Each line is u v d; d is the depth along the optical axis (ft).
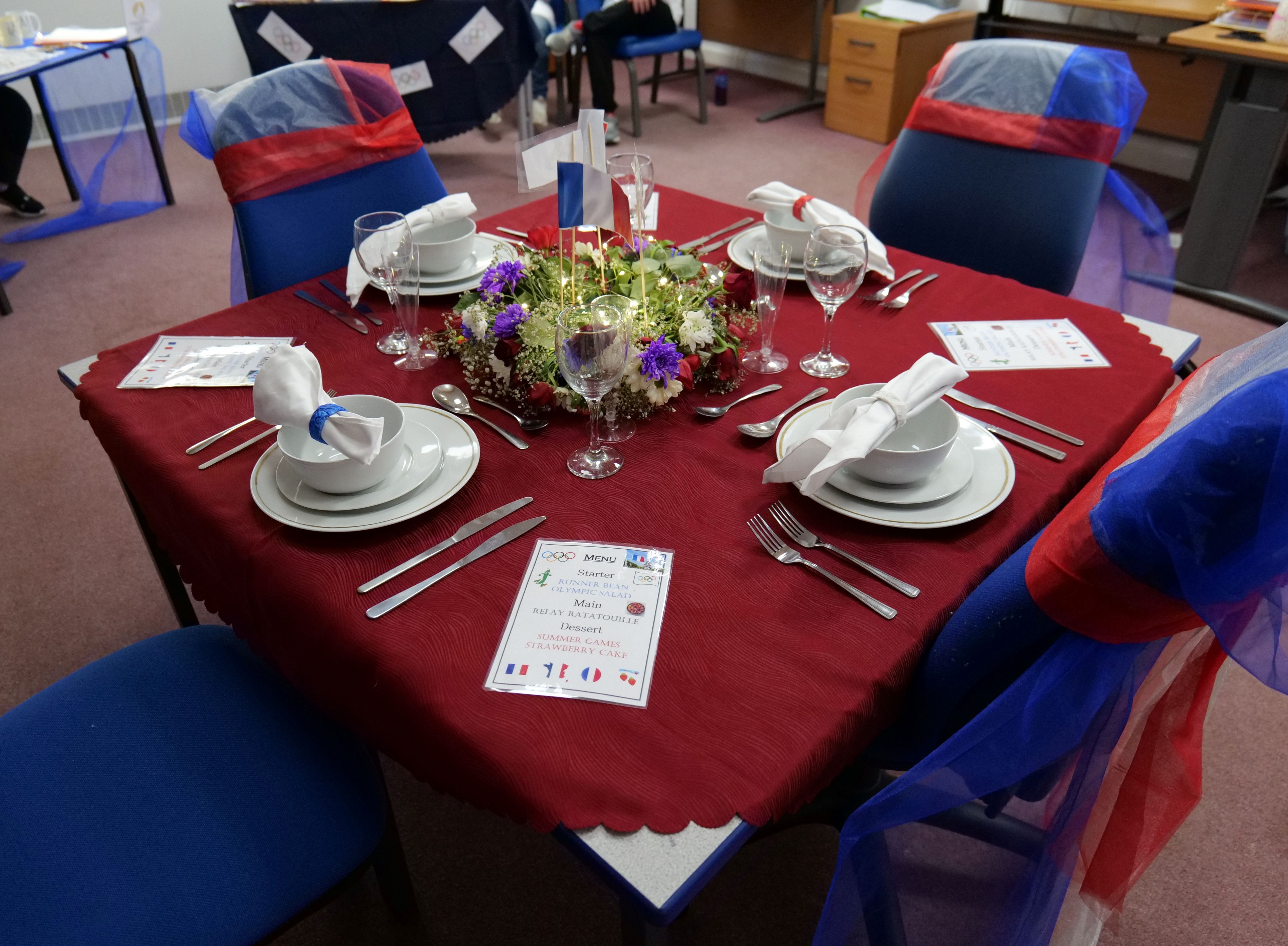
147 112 12.34
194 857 3.16
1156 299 6.52
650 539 3.23
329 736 3.62
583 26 14.48
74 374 4.34
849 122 15.52
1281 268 11.19
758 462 3.63
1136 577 2.31
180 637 4.04
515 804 2.43
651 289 4.09
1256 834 5.00
